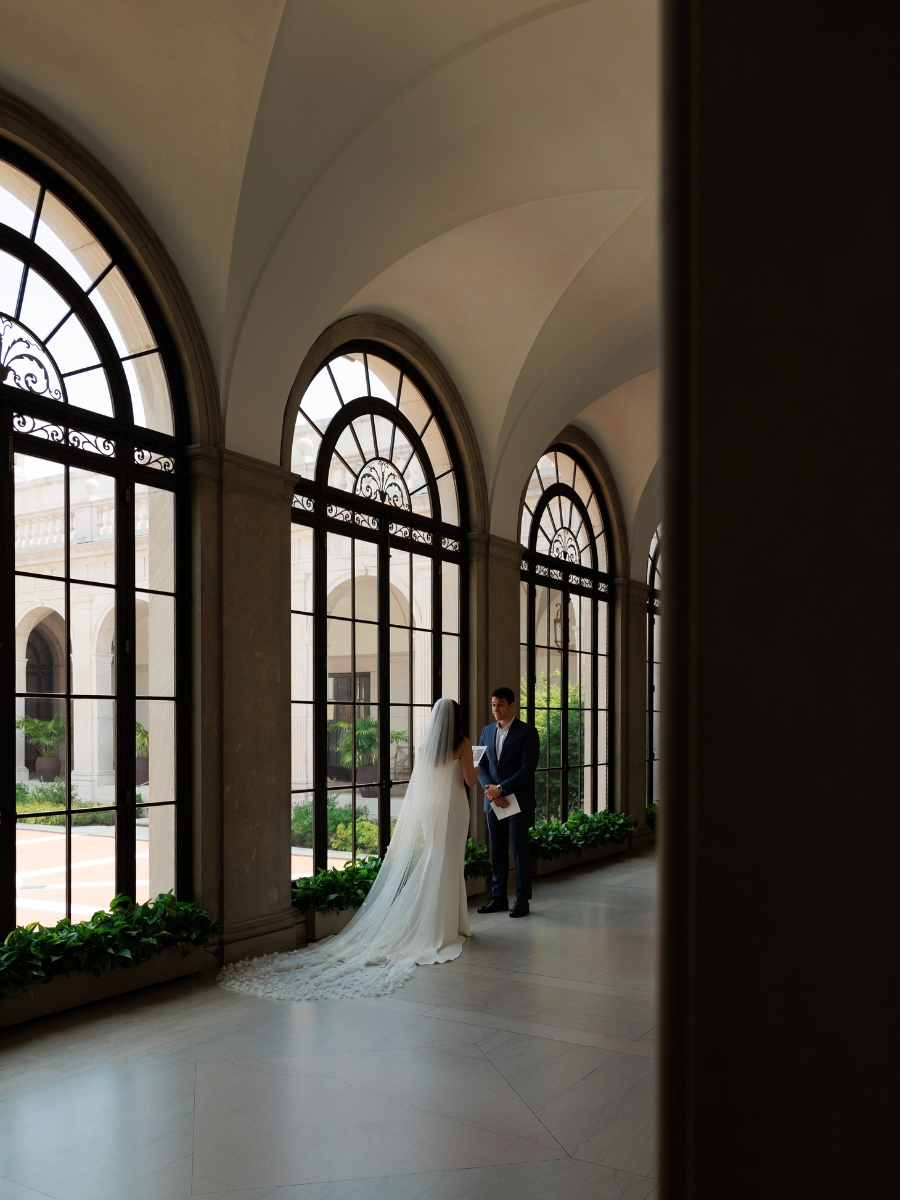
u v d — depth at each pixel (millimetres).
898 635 370
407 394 8180
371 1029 4465
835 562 381
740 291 400
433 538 8367
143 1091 3691
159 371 5680
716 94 407
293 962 5609
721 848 395
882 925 370
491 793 7238
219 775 5734
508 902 7715
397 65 5250
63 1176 2988
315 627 6922
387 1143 3217
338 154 5570
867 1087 370
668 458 417
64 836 4898
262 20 4691
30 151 4949
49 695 4855
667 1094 412
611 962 5758
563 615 10828
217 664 5766
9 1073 3879
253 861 5898
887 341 375
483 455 8859
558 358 8523
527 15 5012
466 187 6340
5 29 4457
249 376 5961
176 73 4895
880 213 378
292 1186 2910
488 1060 4043
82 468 5156
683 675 409
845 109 385
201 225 5508
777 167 395
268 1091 3691
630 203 6977
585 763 11148
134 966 5016
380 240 6359
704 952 397
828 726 380
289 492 6344
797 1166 380
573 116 5816
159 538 5590
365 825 7328
